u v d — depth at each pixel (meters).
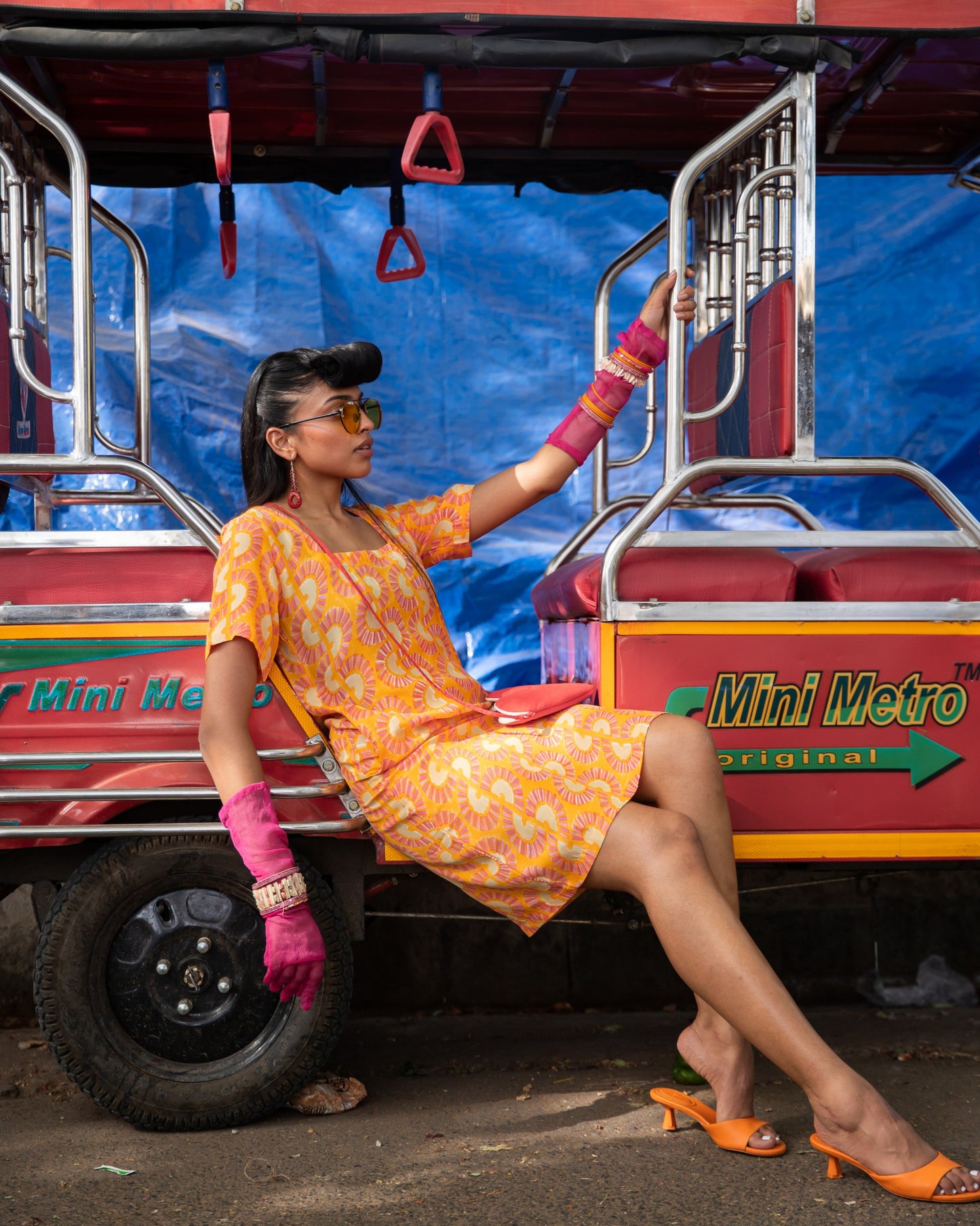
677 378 2.49
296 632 2.19
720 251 3.23
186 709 2.35
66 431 3.63
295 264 3.71
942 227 3.76
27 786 2.33
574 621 2.75
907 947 3.41
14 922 3.25
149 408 3.26
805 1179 2.01
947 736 2.49
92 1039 2.32
